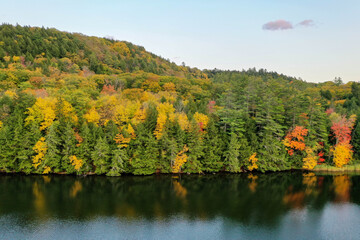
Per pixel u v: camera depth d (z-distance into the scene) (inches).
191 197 1951.3
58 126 2279.8
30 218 1525.6
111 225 1469.0
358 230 1497.3
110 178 2290.8
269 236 1408.7
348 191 2177.7
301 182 2397.9
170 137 2405.3
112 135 2289.6
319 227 1526.8
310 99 3006.9
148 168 2385.6
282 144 2615.7
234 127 2556.6
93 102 2849.4
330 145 2918.3
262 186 2252.7
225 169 2620.6
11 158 2217.0
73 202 1786.4
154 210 1696.6
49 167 2268.7
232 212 1705.2
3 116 2224.4
